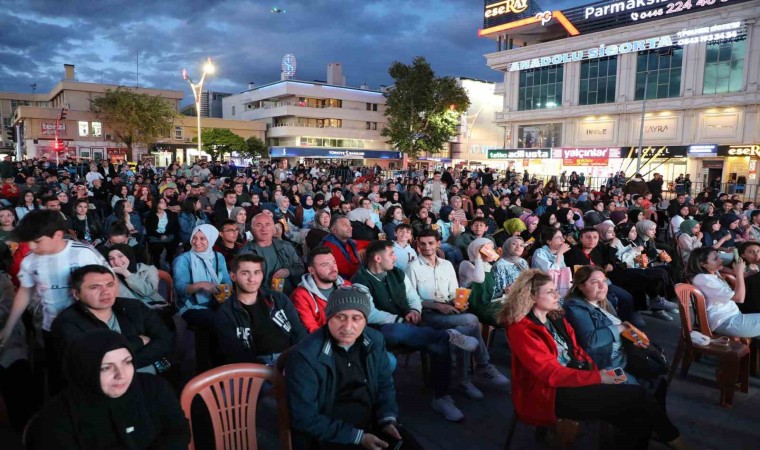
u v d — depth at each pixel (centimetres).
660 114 3312
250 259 346
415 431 357
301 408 252
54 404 197
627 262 659
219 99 7906
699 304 430
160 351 319
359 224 773
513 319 312
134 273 409
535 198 1475
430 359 388
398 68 4331
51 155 4294
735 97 2964
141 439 209
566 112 3747
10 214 557
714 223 873
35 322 318
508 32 4159
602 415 284
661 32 3222
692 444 346
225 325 346
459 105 4419
